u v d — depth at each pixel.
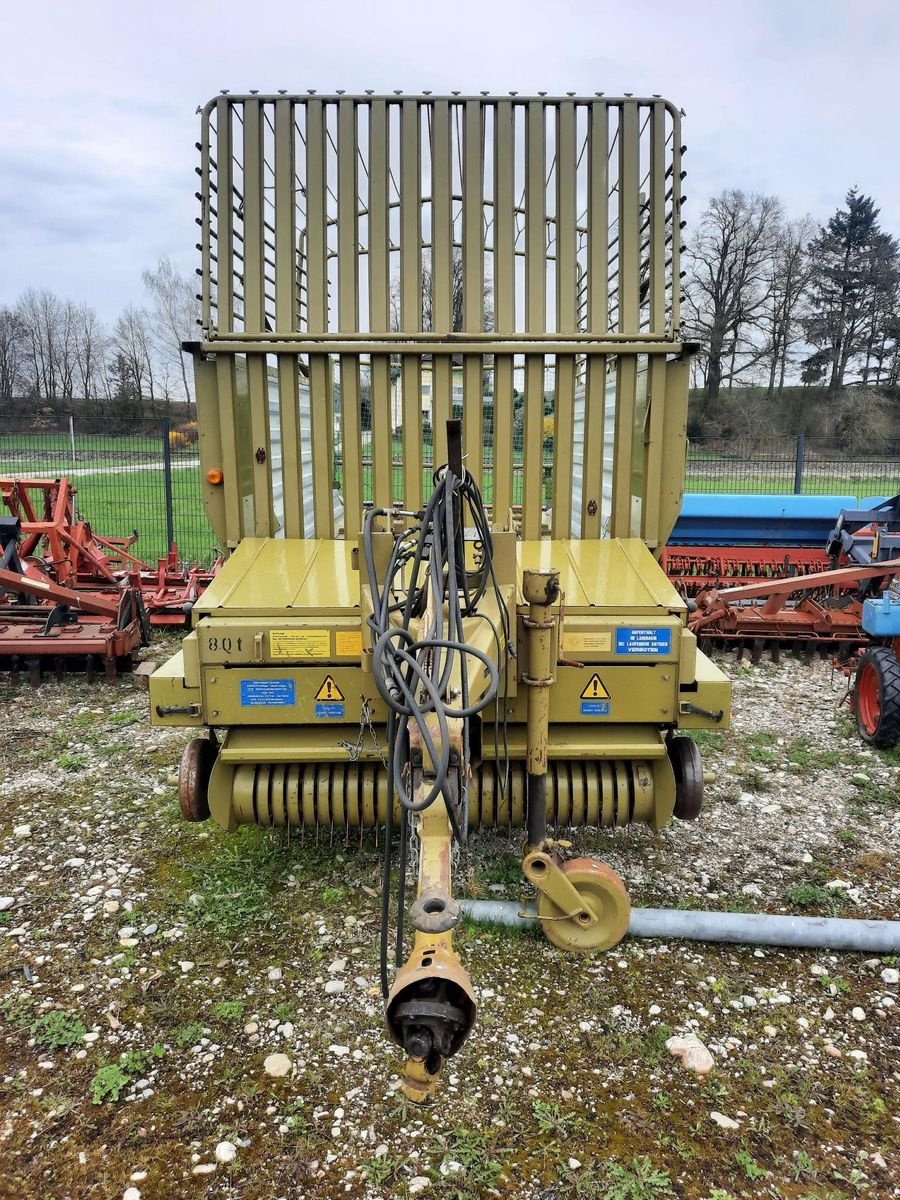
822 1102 2.85
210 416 4.24
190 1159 2.63
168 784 5.22
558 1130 2.73
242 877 4.11
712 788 5.27
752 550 9.97
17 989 3.35
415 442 4.31
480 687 2.85
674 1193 2.52
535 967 3.49
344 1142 2.69
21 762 5.57
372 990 3.36
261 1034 3.13
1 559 8.06
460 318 4.55
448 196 4.15
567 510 4.36
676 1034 3.14
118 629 7.25
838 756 5.76
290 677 3.48
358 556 3.31
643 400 4.23
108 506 15.44
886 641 6.67
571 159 4.13
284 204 4.14
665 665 3.51
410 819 3.00
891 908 3.98
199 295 4.16
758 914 3.74
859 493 16.42
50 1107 2.80
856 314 44.22
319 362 4.23
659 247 4.14
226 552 4.38
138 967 3.49
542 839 3.36
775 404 41.91
